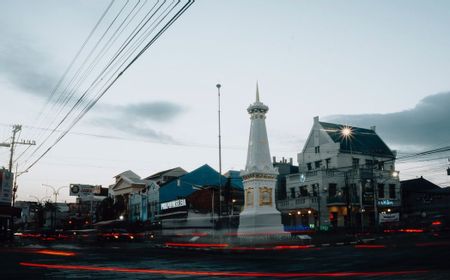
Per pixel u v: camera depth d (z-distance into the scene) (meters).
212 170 63.38
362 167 53.47
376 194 49.69
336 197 50.66
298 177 55.44
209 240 41.88
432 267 13.88
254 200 37.41
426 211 55.56
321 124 57.94
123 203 75.19
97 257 23.16
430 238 32.25
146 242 45.91
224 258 21.47
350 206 50.28
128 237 49.16
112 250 30.75
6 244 42.78
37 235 72.69
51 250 30.70
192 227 50.03
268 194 37.88
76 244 43.88
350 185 51.91
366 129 62.53
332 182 52.19
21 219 127.44
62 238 63.72
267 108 39.81
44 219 107.62
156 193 64.56
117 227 51.78
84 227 69.12
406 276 11.74
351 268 14.63
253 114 39.69
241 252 27.09
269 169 38.16
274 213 37.41
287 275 13.09
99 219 76.88
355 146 56.34
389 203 53.56
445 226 41.84
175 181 62.38
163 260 20.61
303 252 24.78
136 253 26.77
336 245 31.38
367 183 51.47
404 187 64.19
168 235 49.09
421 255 18.42
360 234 42.06
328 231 42.75
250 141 39.47
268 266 16.44
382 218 47.50
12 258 22.70
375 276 12.02
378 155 56.56
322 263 16.97
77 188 85.06
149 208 66.56
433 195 57.09
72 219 88.44
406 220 46.78
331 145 54.66
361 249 24.56
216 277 12.98
